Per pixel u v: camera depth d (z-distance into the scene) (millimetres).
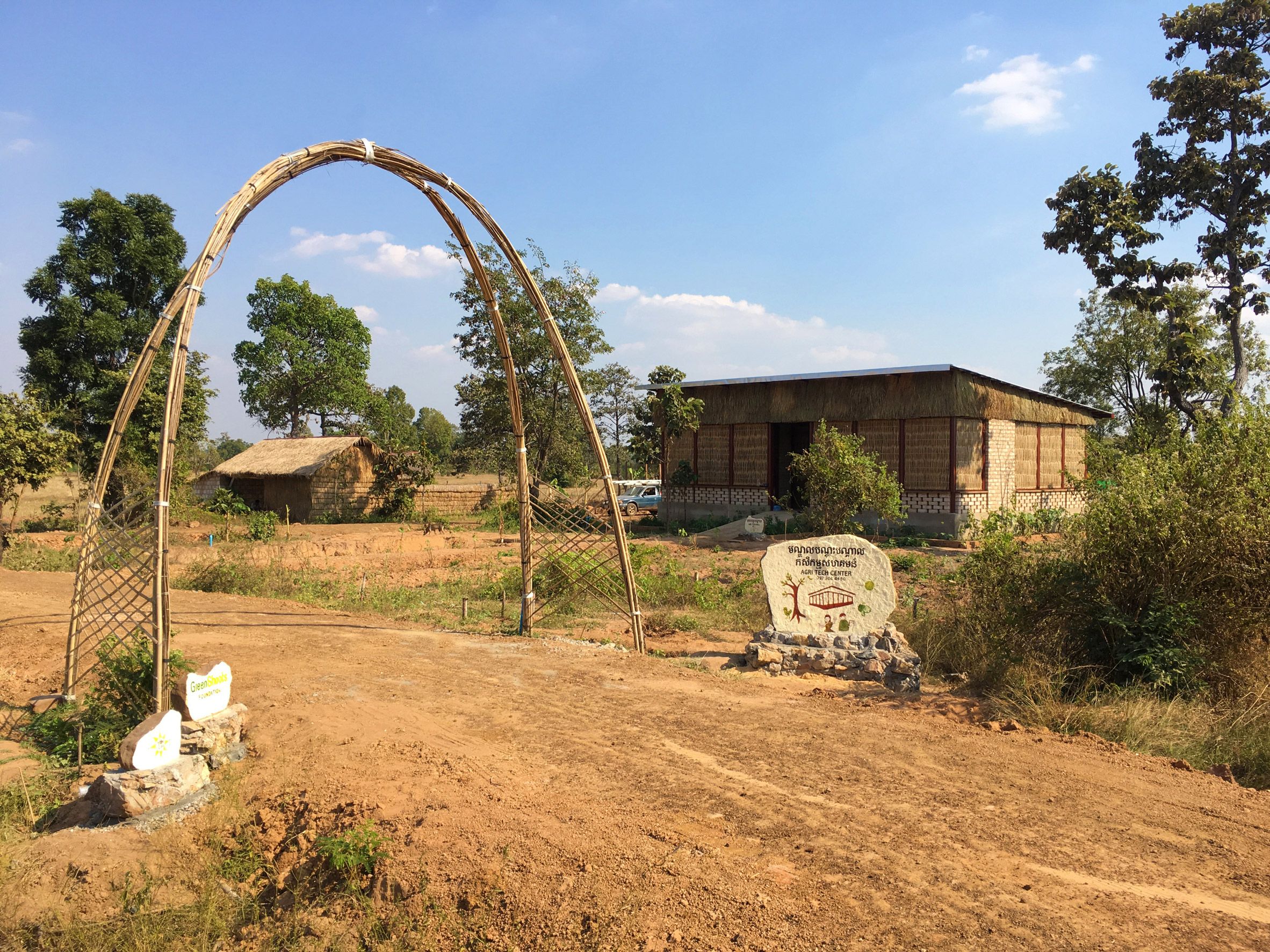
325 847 4738
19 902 4746
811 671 9281
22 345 31234
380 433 58500
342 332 55688
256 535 24438
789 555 9781
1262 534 8188
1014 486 26109
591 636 11164
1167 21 24641
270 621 11297
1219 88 23484
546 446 33531
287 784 5836
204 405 33125
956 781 5668
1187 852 4590
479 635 10719
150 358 7656
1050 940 3678
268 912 4738
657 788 5547
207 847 5324
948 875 4293
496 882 4367
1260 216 24250
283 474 35656
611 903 4078
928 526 24047
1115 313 39688
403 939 4156
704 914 3930
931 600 13695
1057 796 5398
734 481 28188
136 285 32719
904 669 8930
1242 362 24875
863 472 20969
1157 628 8445
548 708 7457
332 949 4230
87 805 5773
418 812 5184
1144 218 25781
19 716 7699
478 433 35562
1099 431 39094
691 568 18156
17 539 21328
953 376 23359
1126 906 3984
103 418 30297
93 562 7836
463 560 20047
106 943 4473
